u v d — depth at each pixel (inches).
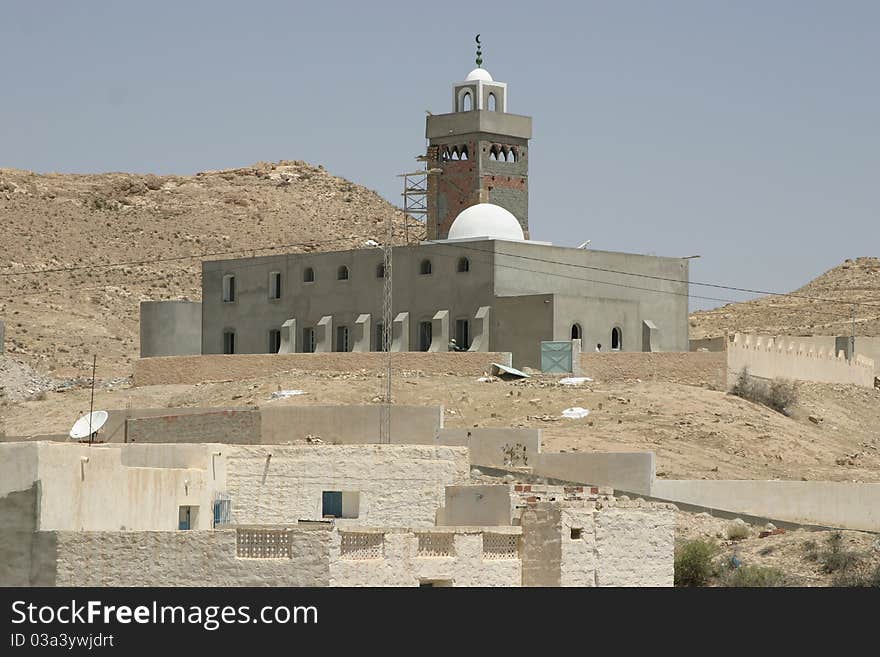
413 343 4485.7
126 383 4773.6
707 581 2402.8
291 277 4776.1
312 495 2464.3
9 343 7509.8
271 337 4815.5
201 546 1775.3
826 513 3048.7
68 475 1883.6
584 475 2952.8
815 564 2477.9
